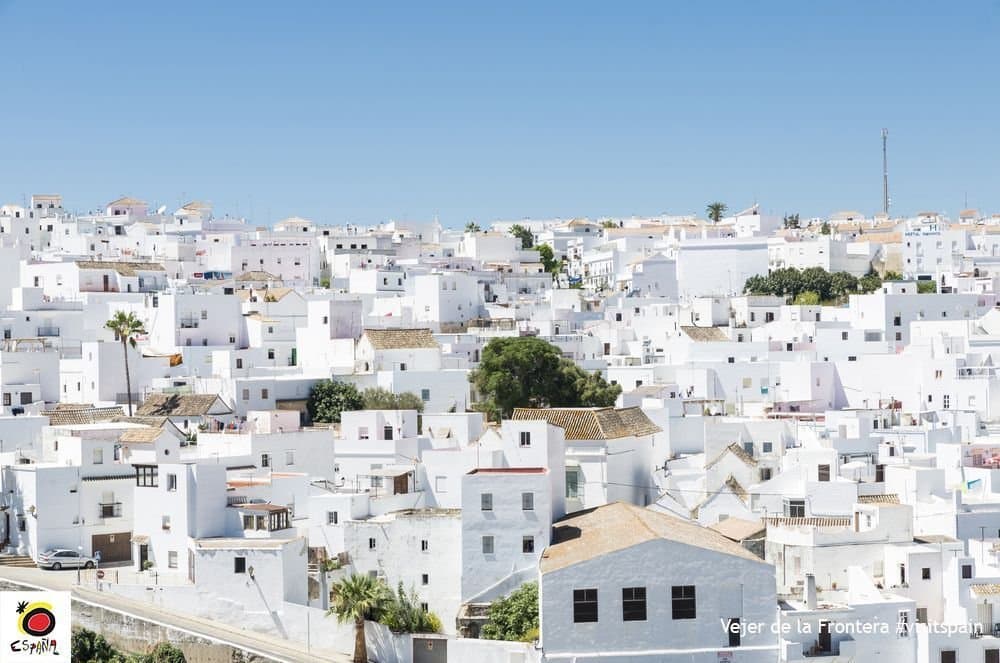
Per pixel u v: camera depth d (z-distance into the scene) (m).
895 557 102.56
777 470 128.12
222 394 152.75
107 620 100.38
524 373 163.75
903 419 151.88
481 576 104.50
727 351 191.38
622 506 110.38
